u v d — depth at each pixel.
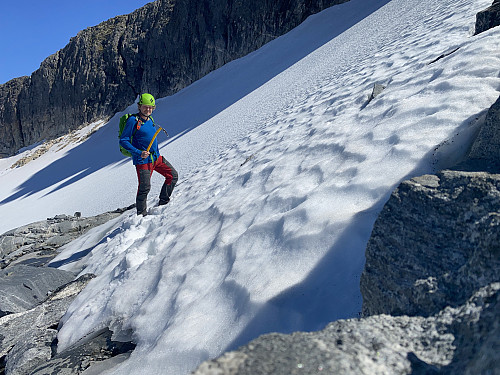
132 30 52.66
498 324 1.19
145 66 50.59
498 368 1.04
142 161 6.58
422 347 1.35
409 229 1.97
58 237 10.46
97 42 55.94
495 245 1.55
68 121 57.84
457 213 1.87
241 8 41.06
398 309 1.77
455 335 1.33
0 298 5.36
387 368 1.25
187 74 46.84
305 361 1.21
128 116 6.54
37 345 4.06
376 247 2.04
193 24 45.62
